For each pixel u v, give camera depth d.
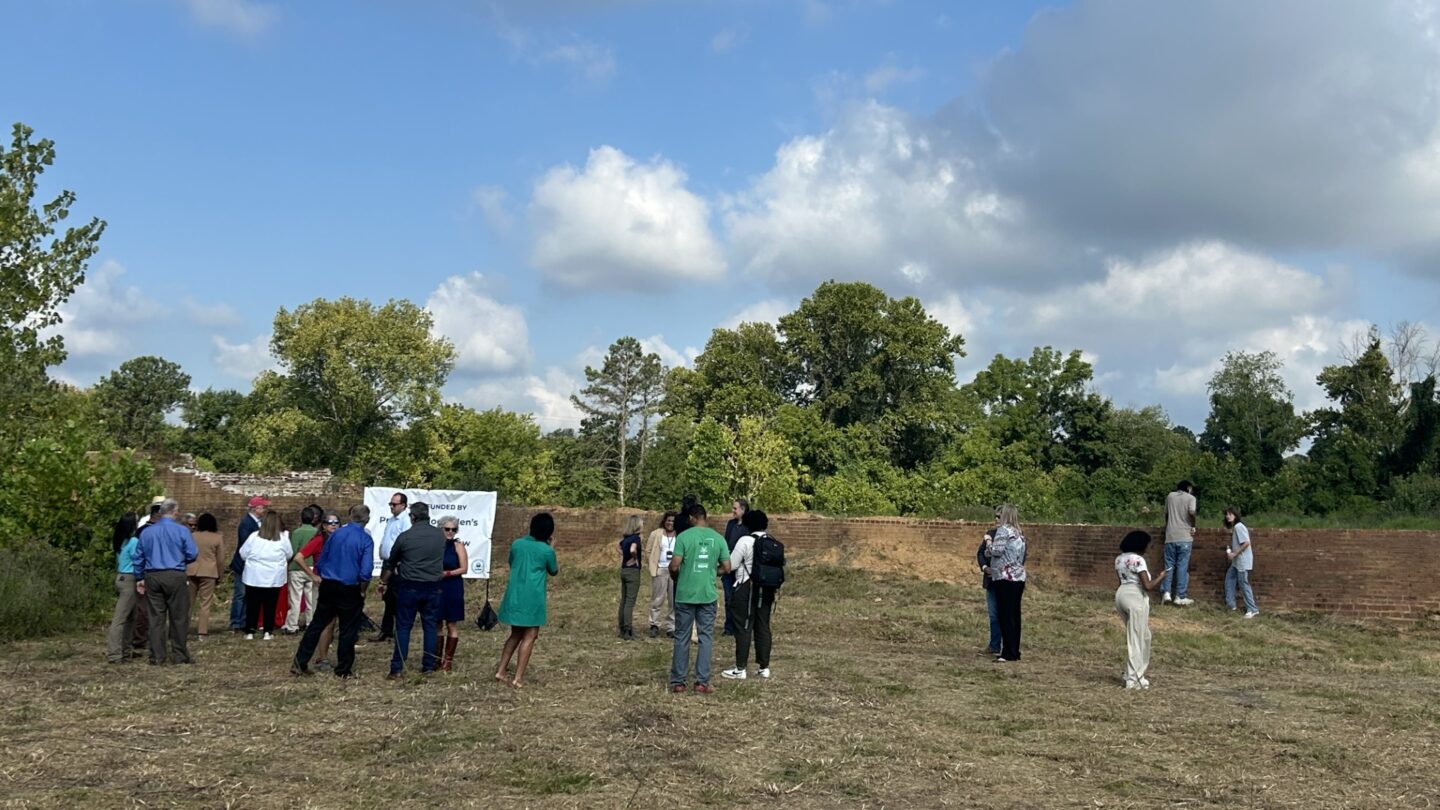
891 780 7.32
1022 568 13.27
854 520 24.45
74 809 6.20
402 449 52.66
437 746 7.91
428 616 11.34
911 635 15.42
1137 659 11.33
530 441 56.75
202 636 14.30
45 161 19.97
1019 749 8.34
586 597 20.72
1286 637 15.30
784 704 9.88
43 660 12.28
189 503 30.75
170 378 80.50
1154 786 7.32
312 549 14.58
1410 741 8.71
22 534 17.31
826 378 56.78
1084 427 56.41
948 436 54.56
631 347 62.00
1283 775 7.63
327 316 53.03
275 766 7.32
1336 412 44.41
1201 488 34.78
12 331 19.58
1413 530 17.25
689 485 46.44
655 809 6.53
